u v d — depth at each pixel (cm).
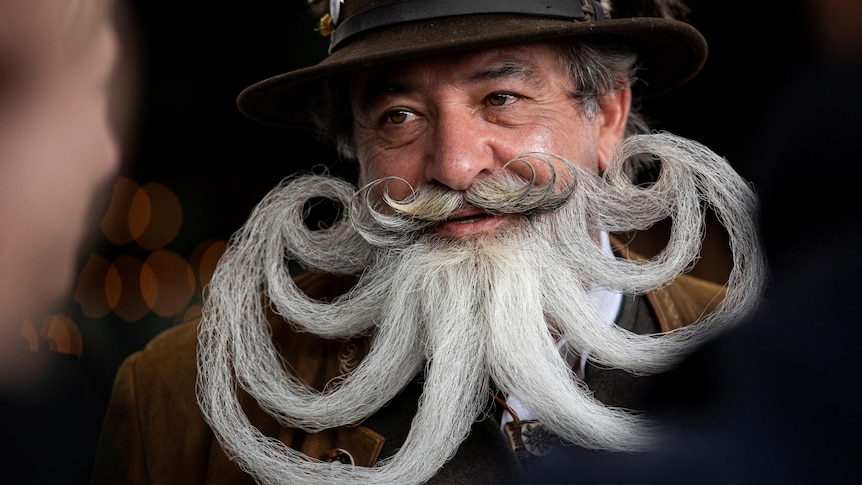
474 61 174
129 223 486
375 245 184
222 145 501
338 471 172
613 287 182
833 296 84
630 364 174
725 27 296
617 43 192
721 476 82
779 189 95
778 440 80
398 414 183
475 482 171
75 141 60
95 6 61
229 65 469
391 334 177
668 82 215
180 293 490
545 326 172
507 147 176
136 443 205
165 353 211
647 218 190
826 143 91
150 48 450
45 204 60
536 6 173
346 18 185
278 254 194
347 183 196
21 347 91
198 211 509
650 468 88
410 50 165
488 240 175
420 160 180
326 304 199
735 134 335
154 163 495
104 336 399
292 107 221
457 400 168
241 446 179
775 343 85
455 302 171
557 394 165
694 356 100
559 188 178
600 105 195
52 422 116
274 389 185
